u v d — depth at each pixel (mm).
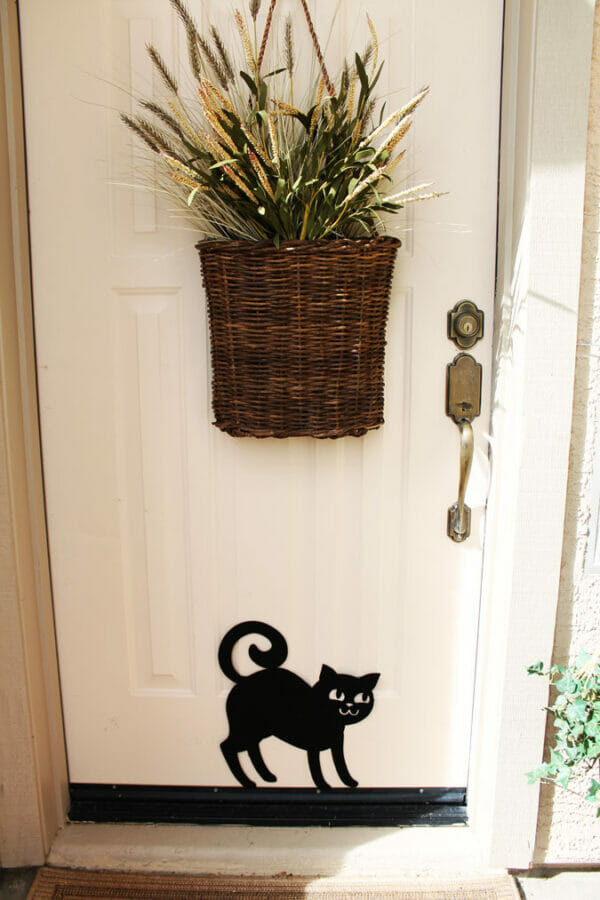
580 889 1300
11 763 1294
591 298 1151
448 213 1254
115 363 1309
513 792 1297
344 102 1069
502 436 1256
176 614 1399
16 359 1253
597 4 1064
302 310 1078
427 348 1297
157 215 1258
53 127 1234
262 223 1083
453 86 1213
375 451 1328
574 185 1106
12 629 1252
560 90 1082
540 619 1237
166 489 1352
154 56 1061
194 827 1407
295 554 1369
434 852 1349
